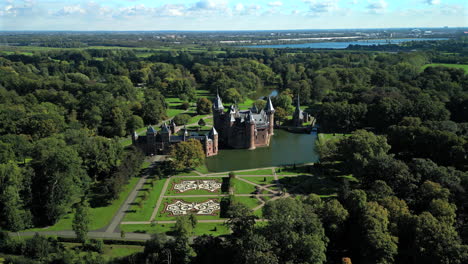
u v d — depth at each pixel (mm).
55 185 122250
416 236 88312
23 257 100188
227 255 94875
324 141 191375
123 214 123875
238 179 154000
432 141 152500
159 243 96250
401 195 113625
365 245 90438
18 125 186000
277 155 188000
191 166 163500
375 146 144625
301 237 87562
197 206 129500
